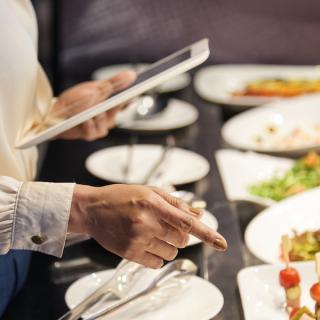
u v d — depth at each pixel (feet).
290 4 13.07
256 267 5.19
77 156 8.51
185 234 4.16
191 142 9.08
